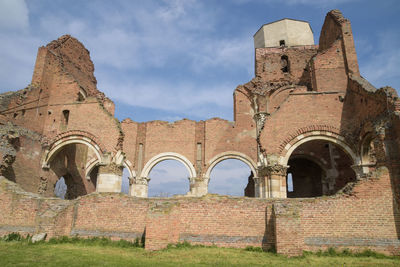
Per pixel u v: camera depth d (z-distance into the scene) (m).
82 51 29.19
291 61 32.47
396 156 13.59
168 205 12.77
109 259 9.78
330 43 24.42
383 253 12.28
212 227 13.59
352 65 20.09
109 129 22.12
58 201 15.19
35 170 21.58
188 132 29.86
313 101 19.67
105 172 21.17
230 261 9.91
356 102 18.83
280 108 19.75
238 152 28.47
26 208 15.14
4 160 18.48
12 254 10.16
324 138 19.09
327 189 25.44
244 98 30.30
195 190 27.95
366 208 13.10
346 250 12.26
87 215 14.87
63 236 13.80
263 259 10.47
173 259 10.04
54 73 24.81
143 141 30.12
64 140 22.77
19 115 20.89
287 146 19.11
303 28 37.59
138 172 29.31
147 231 12.04
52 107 23.81
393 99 14.26
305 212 13.20
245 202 13.74
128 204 14.66
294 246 11.12
